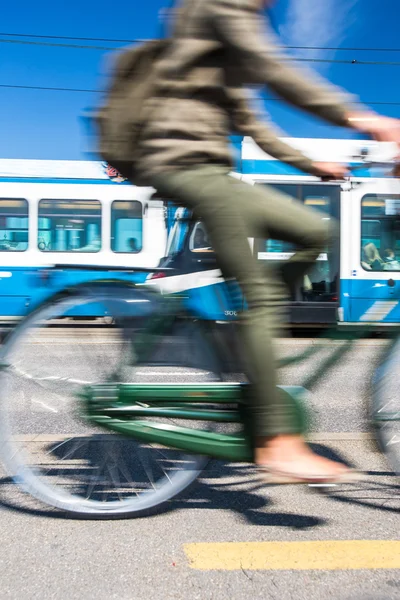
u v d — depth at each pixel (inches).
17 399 109.2
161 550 98.8
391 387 114.8
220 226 93.7
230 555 97.4
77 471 110.8
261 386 97.4
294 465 97.4
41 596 85.1
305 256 97.0
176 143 93.0
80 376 108.2
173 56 92.1
